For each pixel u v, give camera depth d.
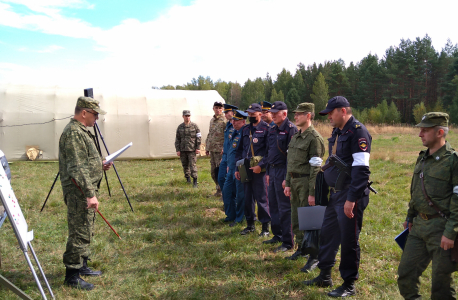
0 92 13.52
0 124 13.12
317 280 3.57
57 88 14.30
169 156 14.94
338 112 3.20
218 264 4.15
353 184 3.04
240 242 4.90
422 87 54.72
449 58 55.41
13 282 3.70
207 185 9.19
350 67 66.50
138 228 5.58
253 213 5.41
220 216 6.34
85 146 3.51
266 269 4.00
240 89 97.81
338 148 3.26
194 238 5.07
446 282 2.52
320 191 3.61
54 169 11.77
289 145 4.21
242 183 5.70
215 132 7.70
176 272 3.99
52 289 3.52
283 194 4.55
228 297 3.39
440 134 2.53
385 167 10.98
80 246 3.54
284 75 80.50
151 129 14.64
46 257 4.38
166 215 6.19
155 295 3.46
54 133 13.61
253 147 5.17
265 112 5.14
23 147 13.33
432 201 2.54
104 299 3.36
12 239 4.97
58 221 5.89
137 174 11.01
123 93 14.84
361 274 3.86
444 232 2.40
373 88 58.84
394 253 4.43
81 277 3.82
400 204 6.75
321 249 3.51
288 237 4.57
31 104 13.55
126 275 3.90
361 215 3.25
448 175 2.47
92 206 3.43
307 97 66.88
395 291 3.45
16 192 7.92
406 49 58.28
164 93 15.62
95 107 3.63
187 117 9.00
